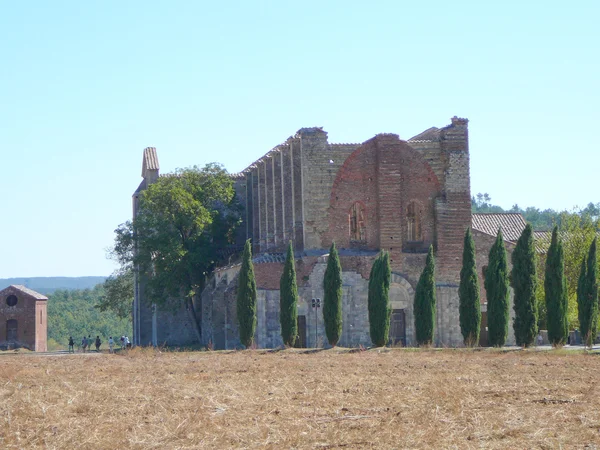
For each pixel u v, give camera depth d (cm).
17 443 3225
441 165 9075
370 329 7819
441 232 8931
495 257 7694
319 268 8475
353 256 8556
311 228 8806
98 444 3188
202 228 10194
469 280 7762
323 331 8425
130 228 10650
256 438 3259
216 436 3281
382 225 8850
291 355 7088
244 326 8000
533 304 7531
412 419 3578
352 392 4428
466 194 9000
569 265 9188
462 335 8194
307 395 4312
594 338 7900
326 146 8888
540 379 4903
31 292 13600
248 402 4100
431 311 7838
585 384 4662
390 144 8919
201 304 10662
